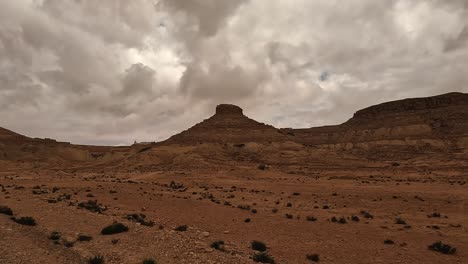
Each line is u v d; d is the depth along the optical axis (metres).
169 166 122.75
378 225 29.84
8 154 143.00
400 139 159.38
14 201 33.97
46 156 151.12
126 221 24.83
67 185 54.38
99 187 51.09
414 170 100.62
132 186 55.88
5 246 16.73
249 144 151.00
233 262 15.78
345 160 132.00
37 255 15.80
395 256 19.84
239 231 25.56
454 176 82.25
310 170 108.31
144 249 17.38
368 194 50.94
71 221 24.48
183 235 21.09
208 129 167.88
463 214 37.12
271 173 92.31
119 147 180.38
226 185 66.12
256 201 44.91
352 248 21.38
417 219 33.62
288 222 29.64
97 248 17.70
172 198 42.28
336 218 32.91
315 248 21.16
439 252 21.28
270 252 19.95
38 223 23.59
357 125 196.00
